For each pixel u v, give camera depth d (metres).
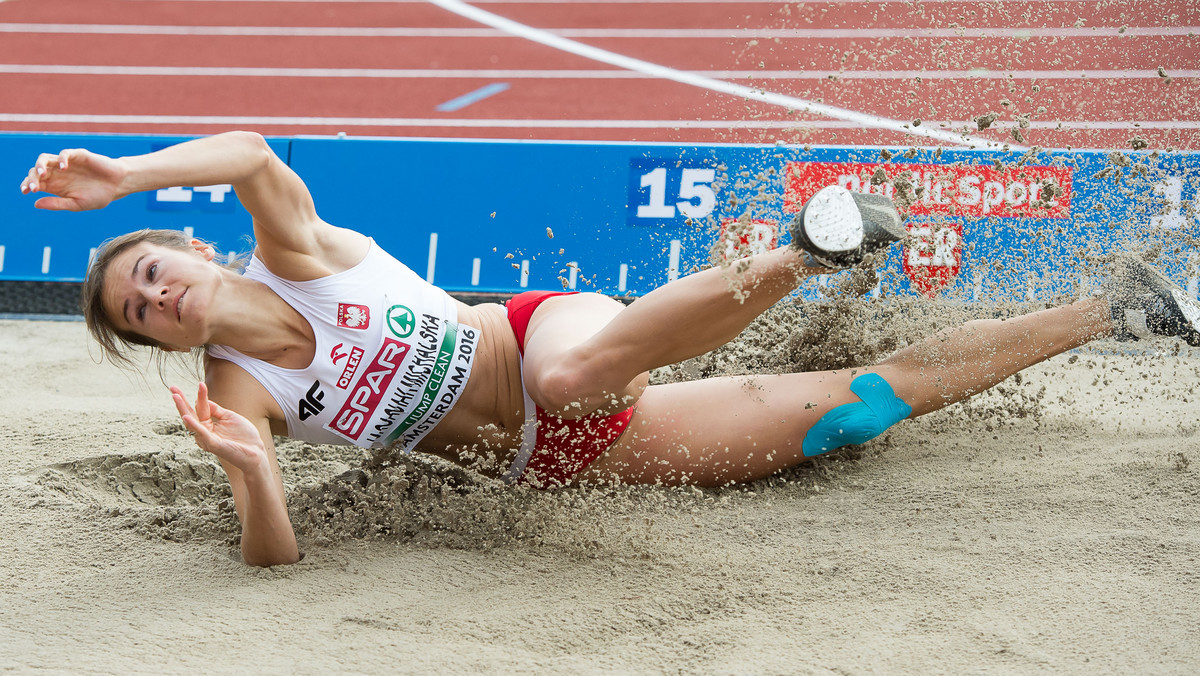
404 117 15.81
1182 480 5.43
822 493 5.93
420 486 5.77
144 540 5.38
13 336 10.03
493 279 10.67
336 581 4.75
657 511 5.72
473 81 16.69
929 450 6.36
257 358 5.34
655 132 14.95
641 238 10.48
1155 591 4.29
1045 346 6.09
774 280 4.73
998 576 4.55
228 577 4.82
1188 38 13.30
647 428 5.89
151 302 5.05
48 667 3.82
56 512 5.71
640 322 4.79
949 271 6.75
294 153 11.16
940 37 13.95
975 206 8.05
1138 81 12.92
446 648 3.99
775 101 14.48
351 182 11.04
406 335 5.37
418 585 4.70
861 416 5.94
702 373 6.90
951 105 13.21
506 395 5.64
